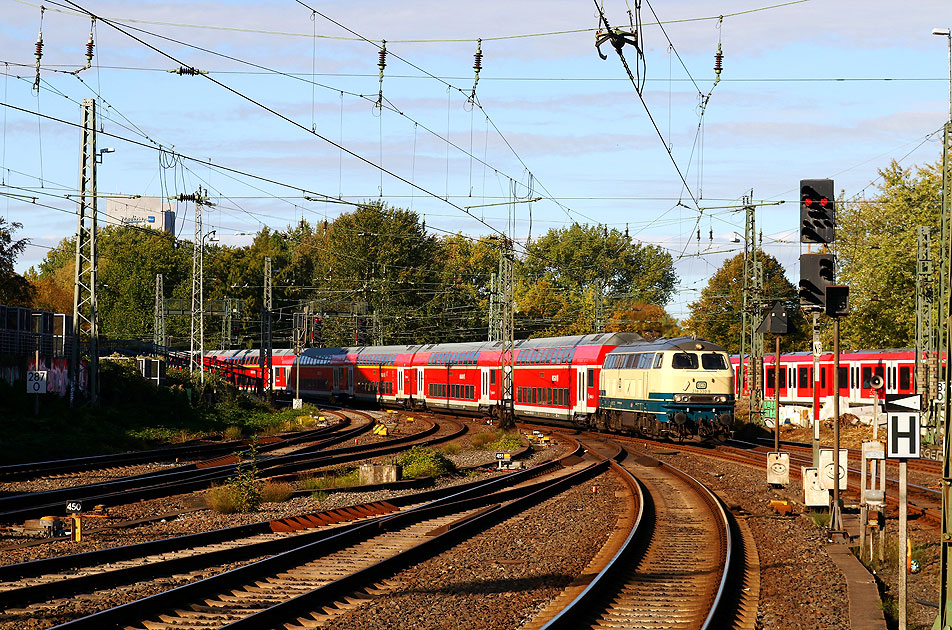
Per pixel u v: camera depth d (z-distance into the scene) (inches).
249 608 643.5
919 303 2123.5
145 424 2321.6
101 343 3284.9
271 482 1346.0
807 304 995.3
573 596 703.1
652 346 2187.5
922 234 2134.6
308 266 6712.6
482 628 616.1
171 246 6082.7
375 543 922.7
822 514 1128.2
